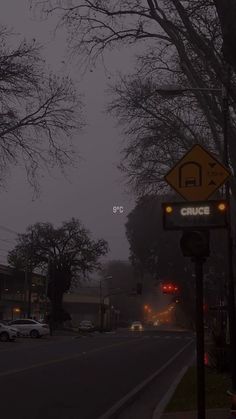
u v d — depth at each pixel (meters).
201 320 8.49
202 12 19.83
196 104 28.22
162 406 13.52
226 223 8.73
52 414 12.81
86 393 16.56
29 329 57.31
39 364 25.25
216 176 9.44
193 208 8.82
